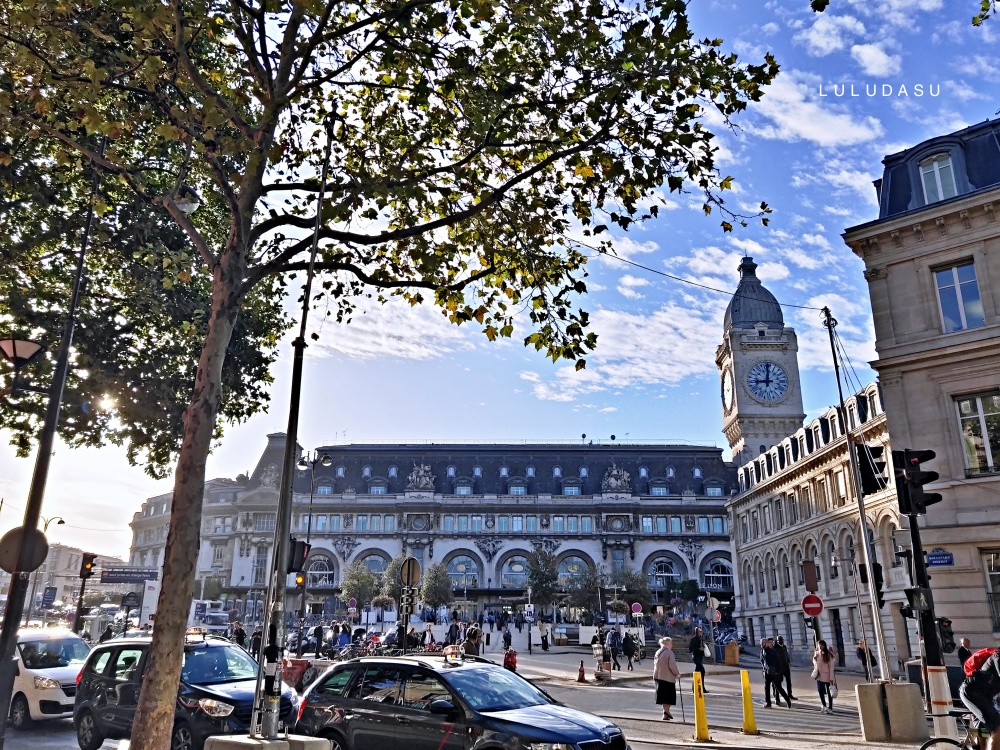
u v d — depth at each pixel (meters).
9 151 14.81
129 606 40.50
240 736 8.11
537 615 82.50
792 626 52.66
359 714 10.70
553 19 9.93
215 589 92.25
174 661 8.88
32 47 11.06
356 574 86.00
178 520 9.30
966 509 24.11
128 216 18.22
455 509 96.44
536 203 12.14
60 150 12.43
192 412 9.74
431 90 11.08
